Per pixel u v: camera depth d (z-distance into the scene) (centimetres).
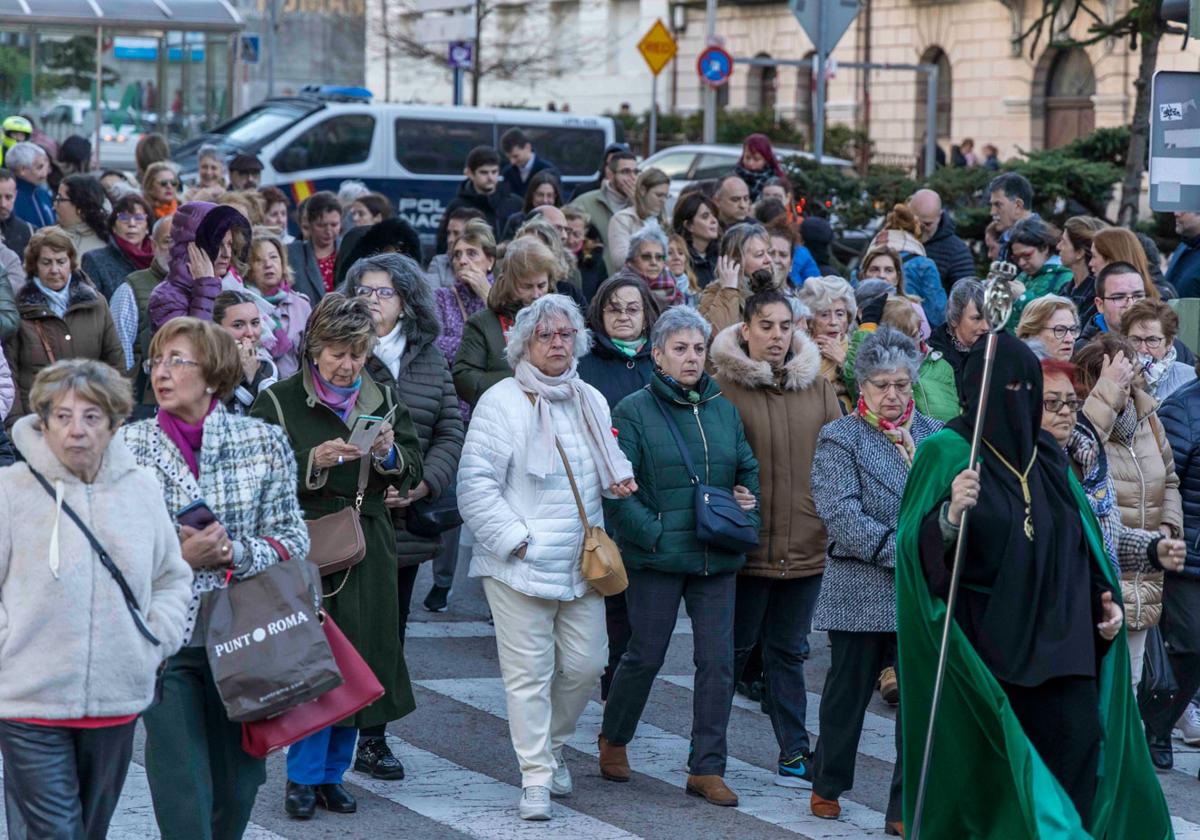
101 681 557
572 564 792
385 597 773
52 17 2684
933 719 653
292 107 2816
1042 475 673
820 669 1102
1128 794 684
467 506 787
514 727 786
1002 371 668
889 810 779
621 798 822
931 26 4600
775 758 911
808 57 4912
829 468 802
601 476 800
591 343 953
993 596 659
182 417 625
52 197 1691
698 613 828
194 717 624
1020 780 636
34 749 557
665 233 1236
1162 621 941
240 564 620
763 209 1480
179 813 616
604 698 988
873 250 1284
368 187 2808
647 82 5341
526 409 795
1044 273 1315
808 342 901
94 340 1119
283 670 614
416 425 885
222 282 984
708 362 1071
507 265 1012
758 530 832
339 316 750
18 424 563
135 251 1296
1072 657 654
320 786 780
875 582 782
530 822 775
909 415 824
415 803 795
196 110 2831
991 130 4475
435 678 1018
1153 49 1978
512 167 1850
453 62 3466
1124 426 910
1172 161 1026
